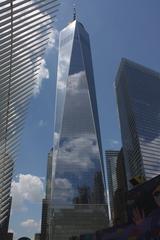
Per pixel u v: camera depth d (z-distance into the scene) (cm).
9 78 1973
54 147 18175
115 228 1327
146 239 1128
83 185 16750
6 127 2522
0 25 1564
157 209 1113
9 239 8831
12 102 2284
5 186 3656
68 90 19312
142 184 1216
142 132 17000
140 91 19225
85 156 17575
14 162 3331
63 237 15488
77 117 18562
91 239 1493
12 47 1766
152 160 16112
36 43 1959
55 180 16800
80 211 16150
